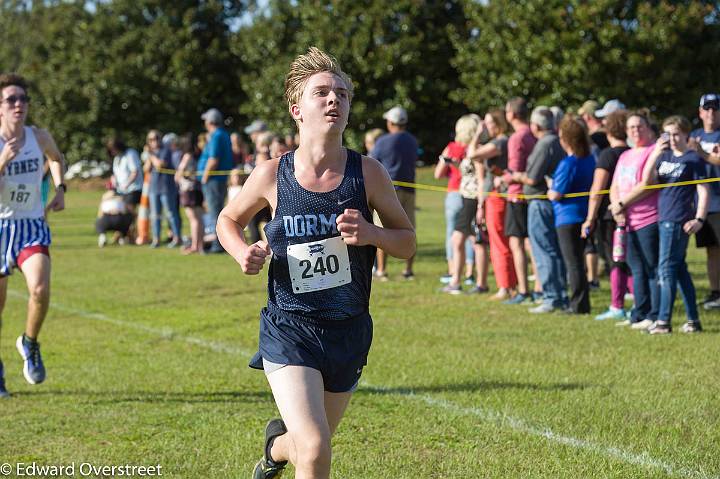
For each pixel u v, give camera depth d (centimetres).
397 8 6088
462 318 1412
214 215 2423
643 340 1203
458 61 5894
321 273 563
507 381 989
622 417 843
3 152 916
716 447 755
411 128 6481
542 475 696
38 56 7262
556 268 1452
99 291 1792
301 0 6425
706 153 1273
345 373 570
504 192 1571
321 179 566
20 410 912
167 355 1177
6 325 1445
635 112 1280
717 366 1041
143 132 6938
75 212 4312
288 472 732
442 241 2692
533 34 5591
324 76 566
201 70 6888
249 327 1382
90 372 1081
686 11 5338
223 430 835
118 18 6925
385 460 741
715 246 1467
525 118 1509
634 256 1298
